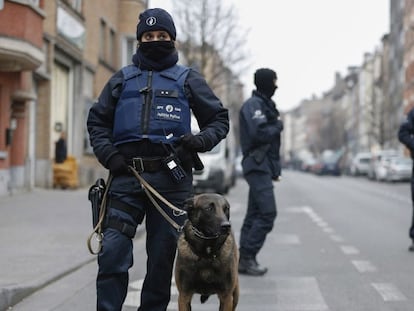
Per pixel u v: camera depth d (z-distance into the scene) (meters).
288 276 8.30
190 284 5.00
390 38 78.44
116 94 4.91
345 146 105.19
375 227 14.05
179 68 5.00
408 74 65.31
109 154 4.80
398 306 6.61
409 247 10.69
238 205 20.20
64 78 25.11
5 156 18.25
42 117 22.23
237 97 61.62
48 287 7.47
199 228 4.80
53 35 22.30
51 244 10.12
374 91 82.69
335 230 13.46
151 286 5.01
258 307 6.62
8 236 10.88
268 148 8.27
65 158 23.02
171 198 4.88
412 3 64.00
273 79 8.25
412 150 10.14
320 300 6.92
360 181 44.78
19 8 16.59
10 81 18.53
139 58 4.96
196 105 4.97
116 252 4.72
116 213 4.81
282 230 13.46
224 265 4.95
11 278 7.48
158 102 4.82
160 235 4.93
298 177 57.12
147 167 4.79
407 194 27.11
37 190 21.25
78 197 19.02
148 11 4.95
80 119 26.03
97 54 28.56
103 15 29.55
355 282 7.88
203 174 21.88
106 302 4.71
